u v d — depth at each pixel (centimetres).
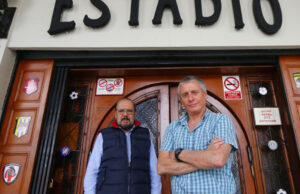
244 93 215
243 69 213
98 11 212
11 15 209
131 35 200
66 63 208
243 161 195
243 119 206
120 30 203
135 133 160
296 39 195
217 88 217
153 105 219
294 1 211
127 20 207
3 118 186
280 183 186
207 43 195
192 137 115
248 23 201
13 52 204
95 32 203
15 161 174
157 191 149
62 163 198
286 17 204
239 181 191
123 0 215
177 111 217
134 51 204
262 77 219
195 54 201
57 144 202
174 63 204
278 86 206
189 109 122
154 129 210
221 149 99
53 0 219
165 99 218
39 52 207
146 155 153
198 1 204
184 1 212
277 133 200
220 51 202
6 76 194
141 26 204
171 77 223
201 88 126
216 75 222
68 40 200
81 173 195
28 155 176
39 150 179
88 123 211
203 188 99
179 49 201
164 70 214
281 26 200
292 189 182
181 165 106
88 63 207
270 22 203
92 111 215
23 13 212
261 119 201
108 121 213
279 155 194
